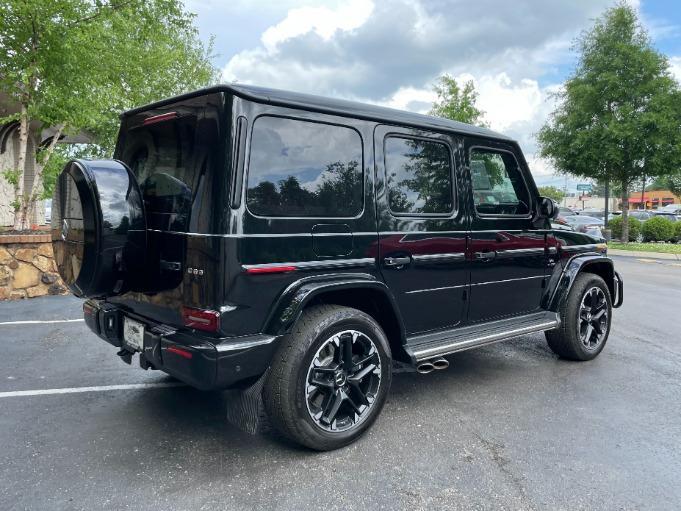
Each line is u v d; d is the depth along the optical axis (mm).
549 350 5211
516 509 2453
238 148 2605
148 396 3809
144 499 2480
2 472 2705
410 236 3389
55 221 3236
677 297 8289
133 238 2854
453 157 3727
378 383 3158
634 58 16656
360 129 3164
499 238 4027
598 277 4816
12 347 4953
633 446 3107
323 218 2945
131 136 3432
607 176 18312
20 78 7223
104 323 3260
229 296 2568
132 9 8727
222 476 2703
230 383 2596
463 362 4777
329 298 3162
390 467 2820
